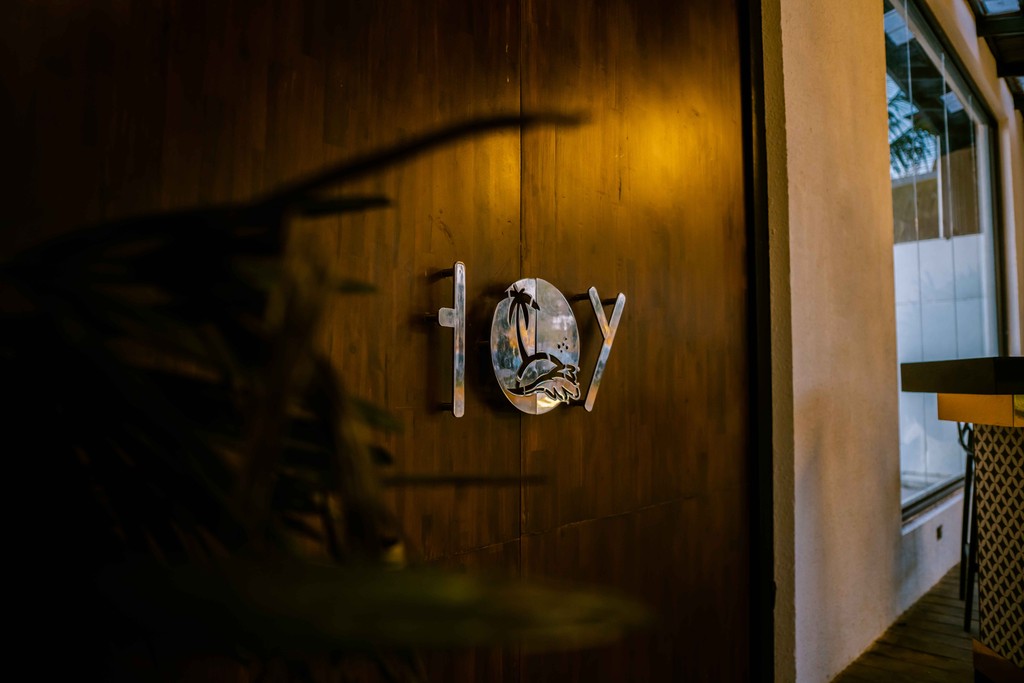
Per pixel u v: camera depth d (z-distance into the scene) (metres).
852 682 2.31
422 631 0.17
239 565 0.21
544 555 1.39
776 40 2.21
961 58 5.03
